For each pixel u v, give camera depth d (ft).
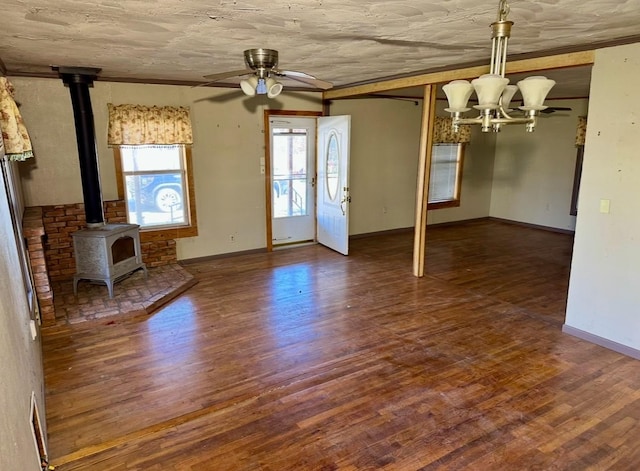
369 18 8.13
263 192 20.66
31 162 15.44
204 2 7.04
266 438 8.13
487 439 8.08
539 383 9.95
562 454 7.72
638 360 11.02
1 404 4.09
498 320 13.43
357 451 7.77
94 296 14.73
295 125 21.17
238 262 19.48
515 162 27.94
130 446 7.91
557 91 21.99
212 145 18.85
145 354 11.28
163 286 15.76
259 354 11.30
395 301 14.99
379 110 23.59
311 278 17.43
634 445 7.96
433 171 26.76
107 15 7.81
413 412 8.87
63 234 16.05
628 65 10.36
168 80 17.19
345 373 10.38
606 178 11.18
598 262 11.62
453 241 23.79
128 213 17.72
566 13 7.84
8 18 7.97
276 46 10.71
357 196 23.91
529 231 26.40
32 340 8.71
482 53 11.67
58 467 7.38
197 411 8.94
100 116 16.33
